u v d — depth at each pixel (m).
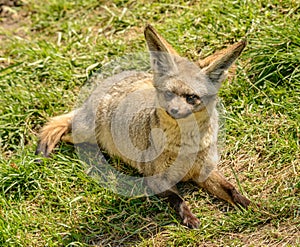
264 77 14.27
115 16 17.72
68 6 19.05
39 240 12.12
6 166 13.45
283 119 13.45
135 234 11.90
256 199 12.03
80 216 12.47
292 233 11.06
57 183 13.26
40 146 14.17
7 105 15.46
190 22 16.44
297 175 12.22
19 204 12.95
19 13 19.59
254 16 15.78
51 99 15.51
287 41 14.52
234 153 13.20
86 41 17.20
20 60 17.14
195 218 11.76
